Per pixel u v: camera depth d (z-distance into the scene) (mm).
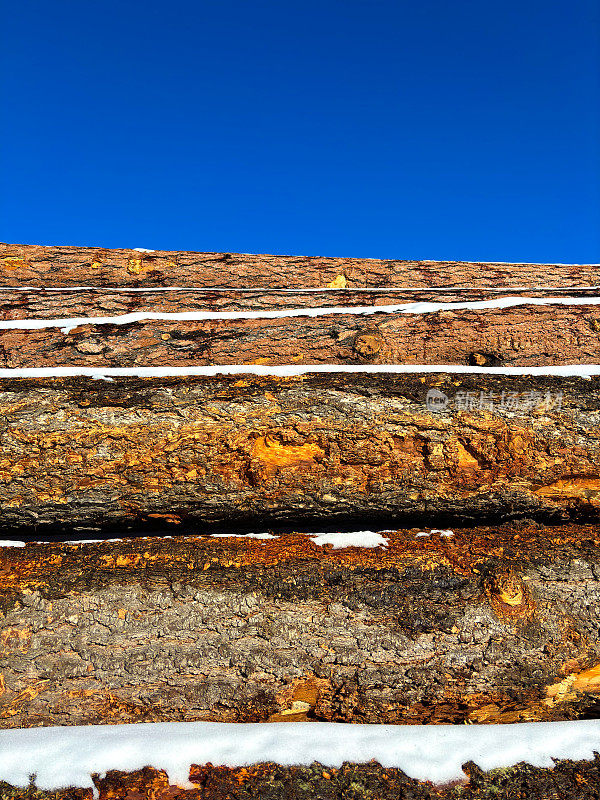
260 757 2855
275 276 6633
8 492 3725
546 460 3883
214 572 3361
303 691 3145
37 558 3504
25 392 3883
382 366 4449
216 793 2686
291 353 4688
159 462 3771
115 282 6484
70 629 3148
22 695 3051
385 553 3557
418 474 3871
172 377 4121
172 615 3197
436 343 4691
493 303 5105
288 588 3295
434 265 6938
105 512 3820
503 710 3191
